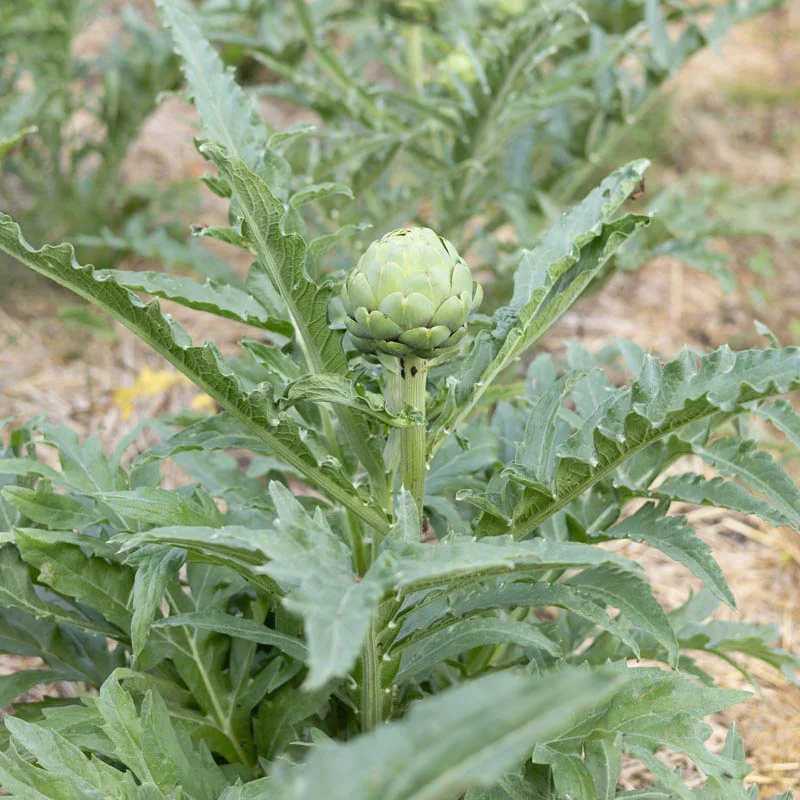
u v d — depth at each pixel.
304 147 2.29
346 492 1.44
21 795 1.39
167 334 1.39
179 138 3.68
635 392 1.44
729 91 4.19
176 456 1.70
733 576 2.22
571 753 1.40
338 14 2.58
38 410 2.56
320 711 1.63
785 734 1.87
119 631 1.57
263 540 1.28
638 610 1.44
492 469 1.67
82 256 2.93
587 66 2.23
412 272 1.35
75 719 1.47
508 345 1.43
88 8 2.87
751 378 1.39
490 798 1.42
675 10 2.50
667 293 3.19
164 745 1.46
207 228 1.52
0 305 2.87
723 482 1.48
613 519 1.58
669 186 3.52
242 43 2.37
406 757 1.10
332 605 1.23
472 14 2.53
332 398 1.40
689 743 1.38
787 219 3.35
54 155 2.83
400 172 3.21
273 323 1.54
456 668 1.66
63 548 1.51
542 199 2.36
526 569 1.34
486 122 2.11
